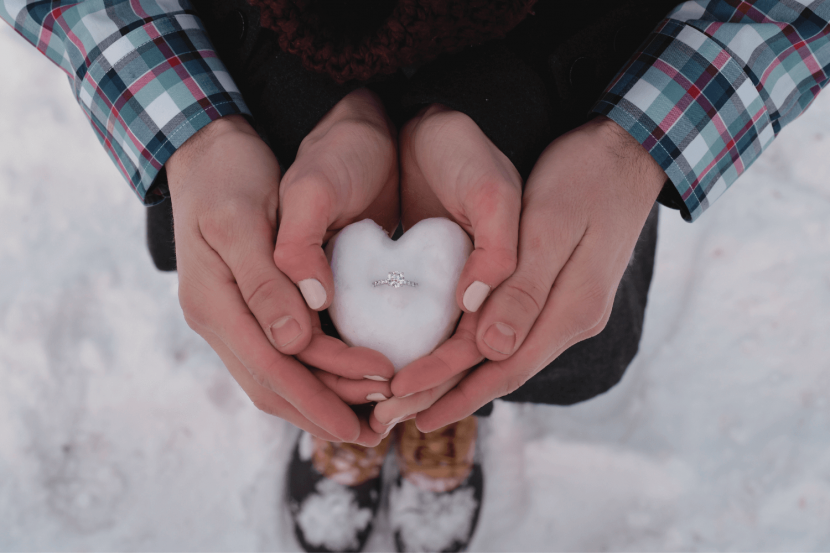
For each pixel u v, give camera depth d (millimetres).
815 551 643
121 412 696
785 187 768
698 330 728
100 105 546
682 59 532
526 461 689
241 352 490
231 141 524
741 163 550
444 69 541
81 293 726
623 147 530
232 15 560
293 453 673
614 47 550
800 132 792
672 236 765
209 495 673
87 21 539
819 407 688
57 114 794
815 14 528
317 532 644
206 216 496
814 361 705
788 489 659
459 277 497
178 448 687
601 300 500
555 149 526
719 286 740
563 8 542
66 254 748
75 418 691
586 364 619
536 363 496
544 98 540
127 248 750
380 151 524
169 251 641
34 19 551
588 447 682
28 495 662
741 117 536
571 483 682
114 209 771
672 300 751
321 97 546
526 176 543
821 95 810
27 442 675
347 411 483
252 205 497
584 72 546
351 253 499
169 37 540
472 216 490
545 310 496
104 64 538
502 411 704
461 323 491
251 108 559
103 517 666
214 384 699
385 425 498
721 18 542
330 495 646
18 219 761
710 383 706
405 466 650
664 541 655
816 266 734
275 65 548
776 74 535
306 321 474
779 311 725
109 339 715
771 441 678
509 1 477
